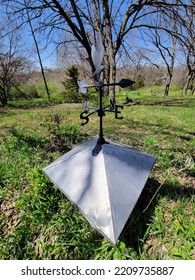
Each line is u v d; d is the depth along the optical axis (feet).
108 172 4.36
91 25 30.01
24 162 8.39
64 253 4.66
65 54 35.63
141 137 11.79
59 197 6.11
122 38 28.43
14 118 20.31
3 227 5.57
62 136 11.27
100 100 4.75
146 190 6.25
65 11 26.43
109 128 14.01
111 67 25.86
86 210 3.98
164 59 50.26
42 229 5.27
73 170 4.84
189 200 5.86
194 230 4.76
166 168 7.65
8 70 42.14
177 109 22.45
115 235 3.52
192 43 21.61
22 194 6.56
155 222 5.08
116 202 3.94
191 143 10.59
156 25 27.91
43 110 26.37
